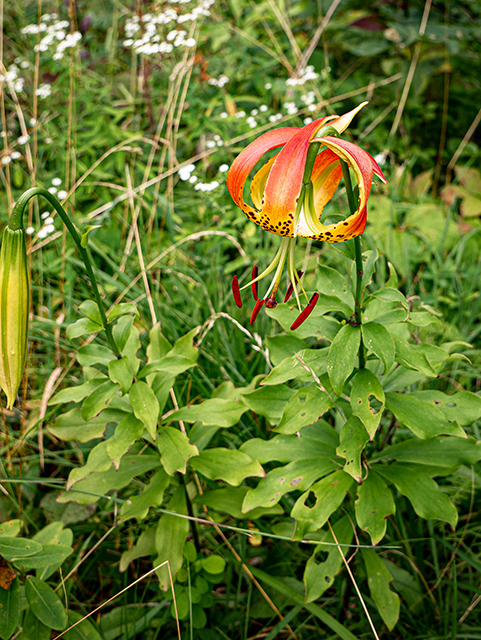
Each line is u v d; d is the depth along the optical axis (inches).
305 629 65.8
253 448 61.7
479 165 125.5
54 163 117.3
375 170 39.2
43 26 106.1
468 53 125.0
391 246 98.3
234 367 81.8
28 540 54.1
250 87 125.1
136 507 59.7
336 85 123.7
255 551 70.6
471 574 67.4
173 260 96.3
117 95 122.6
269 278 91.2
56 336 83.1
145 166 112.0
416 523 70.7
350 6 133.6
